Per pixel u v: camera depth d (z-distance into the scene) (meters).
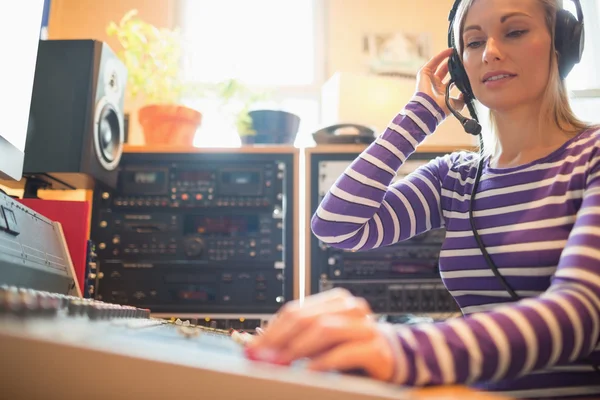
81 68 1.62
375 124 2.16
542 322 0.38
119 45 2.80
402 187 0.93
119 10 2.85
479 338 0.37
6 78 0.82
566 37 0.77
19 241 0.79
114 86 1.77
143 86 2.04
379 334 0.36
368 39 2.88
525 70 0.74
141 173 1.83
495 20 0.75
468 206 0.80
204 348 0.39
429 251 1.79
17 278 0.75
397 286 1.77
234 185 1.83
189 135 2.03
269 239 1.80
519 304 0.41
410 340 0.36
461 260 0.78
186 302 1.77
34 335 0.26
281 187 1.83
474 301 0.76
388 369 0.34
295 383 0.27
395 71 2.85
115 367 0.26
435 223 0.93
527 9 0.74
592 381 0.60
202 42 2.92
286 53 2.94
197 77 2.85
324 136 1.96
